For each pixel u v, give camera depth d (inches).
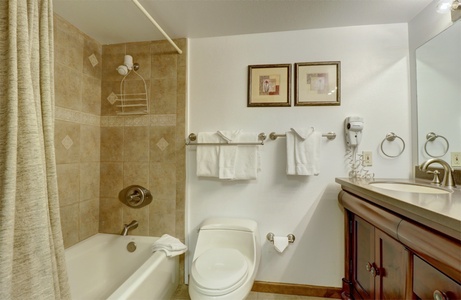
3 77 25.7
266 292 67.5
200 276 47.7
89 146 71.6
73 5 56.2
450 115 50.9
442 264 27.0
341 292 64.6
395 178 62.5
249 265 56.6
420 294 32.1
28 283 26.3
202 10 58.5
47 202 29.1
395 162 63.4
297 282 67.2
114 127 75.4
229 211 70.5
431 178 55.4
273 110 68.9
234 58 71.1
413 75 61.9
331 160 66.1
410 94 63.0
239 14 60.2
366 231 51.9
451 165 50.8
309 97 67.2
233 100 70.9
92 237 71.7
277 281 67.9
